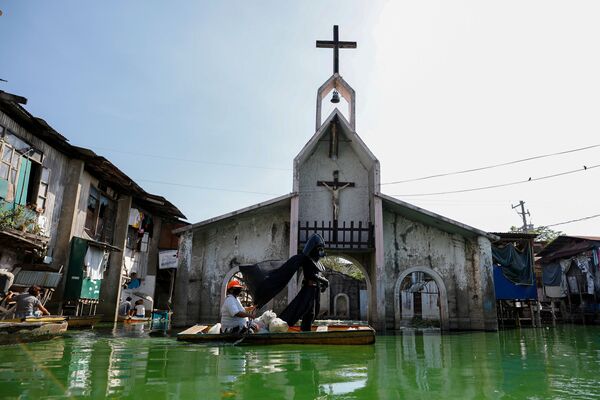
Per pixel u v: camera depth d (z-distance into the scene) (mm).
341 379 4738
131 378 4574
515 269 19578
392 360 6551
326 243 16906
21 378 4496
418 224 17531
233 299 8992
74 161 14836
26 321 9328
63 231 14281
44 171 13445
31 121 12180
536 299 19641
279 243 17188
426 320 28312
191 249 16219
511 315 21031
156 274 22984
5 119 11594
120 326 14148
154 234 22922
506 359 7020
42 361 5750
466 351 8266
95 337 9633
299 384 4406
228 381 4484
